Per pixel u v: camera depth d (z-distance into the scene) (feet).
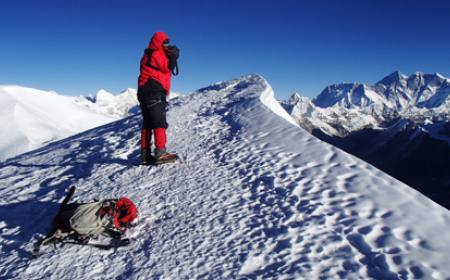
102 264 11.09
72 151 27.40
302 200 13.21
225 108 33.58
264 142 20.47
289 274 9.52
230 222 12.59
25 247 12.67
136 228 13.01
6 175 24.32
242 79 54.75
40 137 132.67
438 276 8.68
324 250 10.31
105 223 12.17
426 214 11.35
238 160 18.43
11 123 136.77
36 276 10.84
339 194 13.20
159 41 17.71
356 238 10.59
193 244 11.53
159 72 18.03
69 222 12.07
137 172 18.80
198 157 19.93
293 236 11.17
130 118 39.24
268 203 13.50
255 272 9.82
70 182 19.10
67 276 10.64
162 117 18.62
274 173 15.93
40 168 23.98
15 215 15.81
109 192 16.65
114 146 25.70
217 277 9.82
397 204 12.03
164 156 19.04
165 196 15.37
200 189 15.58
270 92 41.39
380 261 9.48
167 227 12.84
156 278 10.05
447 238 10.11
